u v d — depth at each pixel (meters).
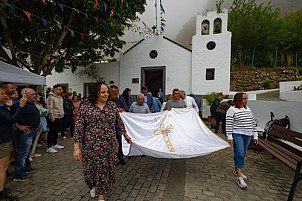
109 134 2.01
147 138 3.46
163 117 3.78
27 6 5.62
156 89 11.82
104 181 1.97
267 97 10.30
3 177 2.31
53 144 4.61
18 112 2.33
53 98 4.33
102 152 1.95
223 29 10.06
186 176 3.00
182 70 10.94
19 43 8.12
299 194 2.46
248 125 2.70
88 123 1.96
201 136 3.67
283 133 3.27
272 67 15.31
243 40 16.36
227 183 2.75
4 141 2.25
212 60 10.23
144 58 11.70
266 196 2.39
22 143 2.76
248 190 2.55
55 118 4.33
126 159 3.87
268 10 14.92
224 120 6.20
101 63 12.86
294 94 8.49
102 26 7.10
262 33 15.59
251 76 14.25
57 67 11.40
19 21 6.43
